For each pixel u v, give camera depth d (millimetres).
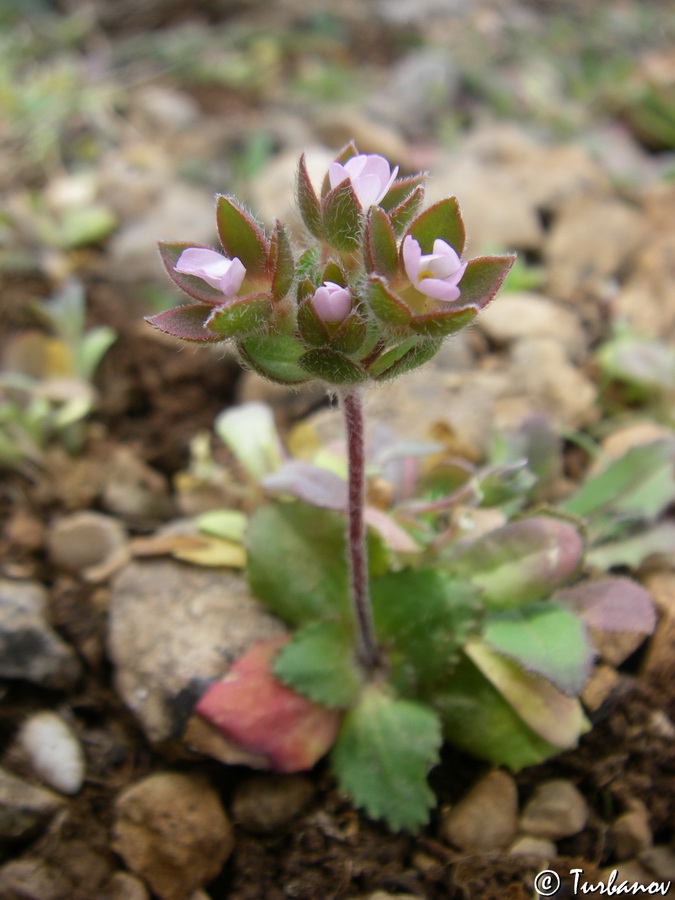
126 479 118
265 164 172
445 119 194
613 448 115
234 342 66
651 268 143
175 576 97
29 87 194
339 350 63
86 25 223
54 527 110
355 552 78
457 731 84
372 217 61
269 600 90
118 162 174
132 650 91
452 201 62
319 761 87
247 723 81
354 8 238
